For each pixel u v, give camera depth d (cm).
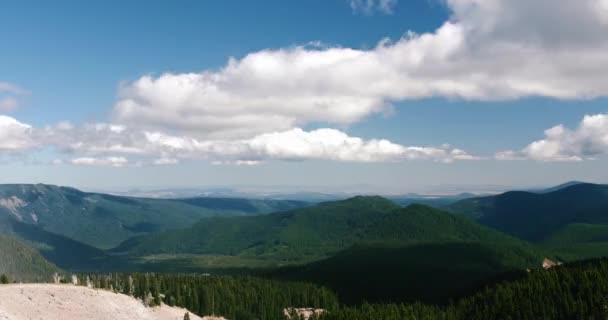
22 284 18000
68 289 18775
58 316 15850
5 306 14775
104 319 17312
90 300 18362
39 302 16325
